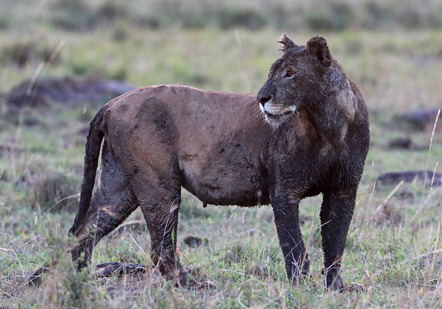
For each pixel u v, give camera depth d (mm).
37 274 11250
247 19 43812
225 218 15773
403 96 29391
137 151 11352
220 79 31984
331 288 10672
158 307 9375
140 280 11430
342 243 11227
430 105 28703
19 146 20453
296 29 43125
